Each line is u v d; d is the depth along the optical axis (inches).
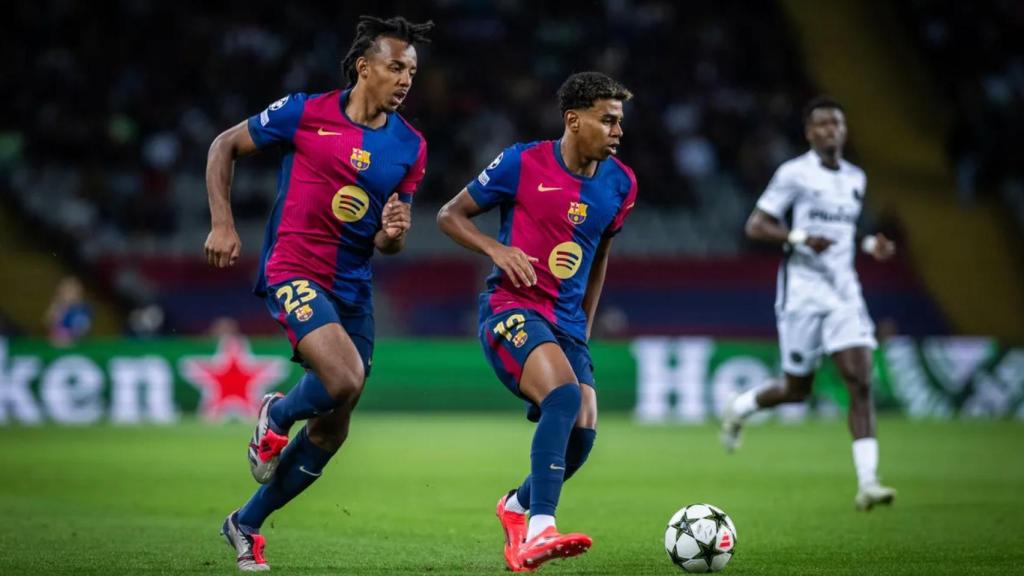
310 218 807.7
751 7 4215.1
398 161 821.9
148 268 3267.7
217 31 3860.7
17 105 3629.4
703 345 2709.2
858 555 924.0
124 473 1594.5
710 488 1444.4
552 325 836.0
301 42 3887.8
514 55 3914.9
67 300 2689.5
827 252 1278.3
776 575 825.5
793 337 1305.4
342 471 1627.7
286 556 913.5
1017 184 3791.8
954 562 888.3
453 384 2778.1
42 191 3481.8
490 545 979.3
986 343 2768.2
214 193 798.5
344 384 763.4
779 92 4045.3
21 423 2549.2
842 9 4306.1
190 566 852.6
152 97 3715.6
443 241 3400.6
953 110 4023.1
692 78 3956.7
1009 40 4178.2
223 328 2743.6
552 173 829.8
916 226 3668.8
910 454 1902.1
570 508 1253.7
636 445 2074.3
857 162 3880.4
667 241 3503.9
